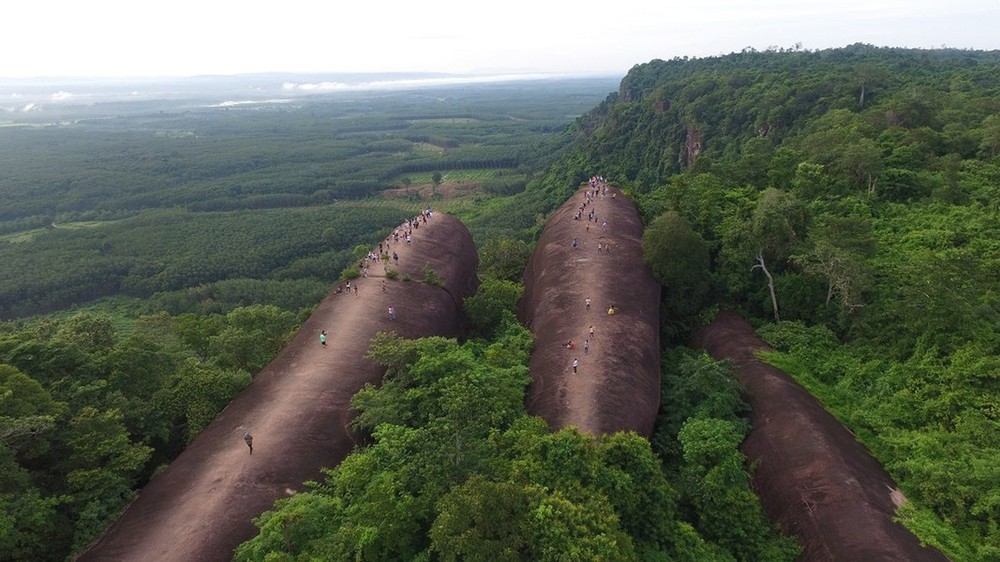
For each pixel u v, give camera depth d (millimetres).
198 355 39938
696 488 25641
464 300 44375
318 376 30828
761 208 42750
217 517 22188
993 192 49531
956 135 62125
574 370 30500
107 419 25859
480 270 56719
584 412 27406
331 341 34156
